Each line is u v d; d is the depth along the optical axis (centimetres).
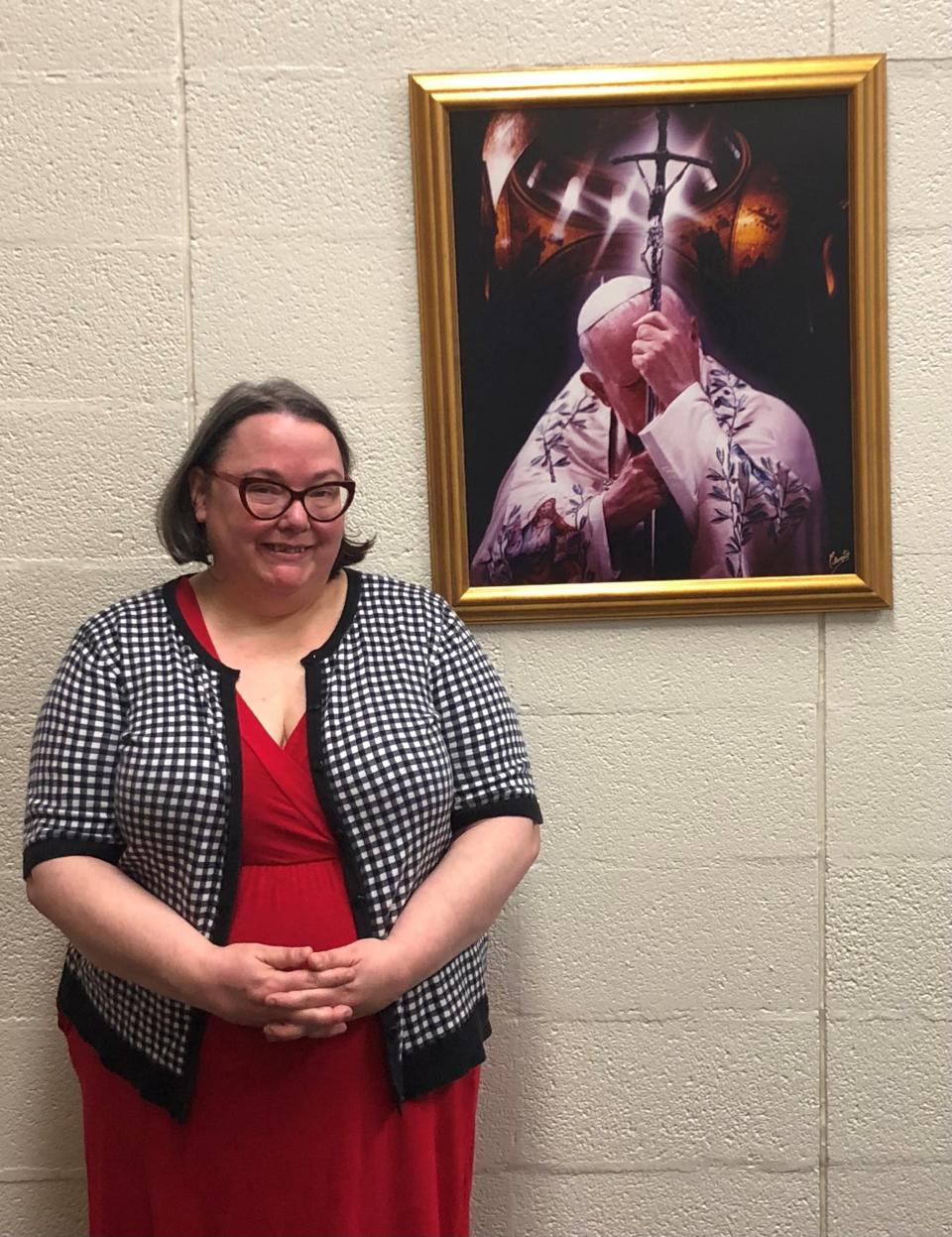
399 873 129
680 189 161
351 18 160
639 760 169
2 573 166
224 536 132
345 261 163
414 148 160
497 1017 171
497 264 162
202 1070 127
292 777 127
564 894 170
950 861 170
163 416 165
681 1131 172
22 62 160
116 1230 138
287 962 118
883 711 168
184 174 162
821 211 161
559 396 163
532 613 165
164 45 160
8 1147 172
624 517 165
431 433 163
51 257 162
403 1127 130
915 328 165
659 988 171
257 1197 126
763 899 170
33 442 165
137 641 132
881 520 164
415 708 133
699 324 162
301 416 131
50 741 129
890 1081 172
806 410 164
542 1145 172
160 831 125
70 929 124
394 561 166
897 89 161
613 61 161
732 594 165
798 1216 173
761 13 160
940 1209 173
